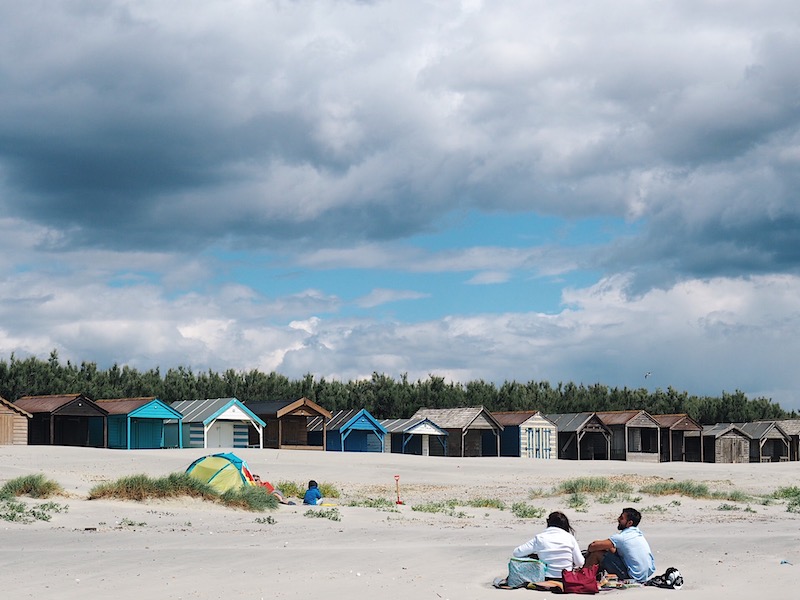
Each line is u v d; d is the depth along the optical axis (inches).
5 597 486.6
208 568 579.5
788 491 1451.8
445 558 628.1
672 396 4360.2
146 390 3422.7
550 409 4028.1
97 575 553.9
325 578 546.0
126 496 998.4
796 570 572.7
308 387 3764.8
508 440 3068.4
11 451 1897.1
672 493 1296.8
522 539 764.6
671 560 631.8
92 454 1900.8
